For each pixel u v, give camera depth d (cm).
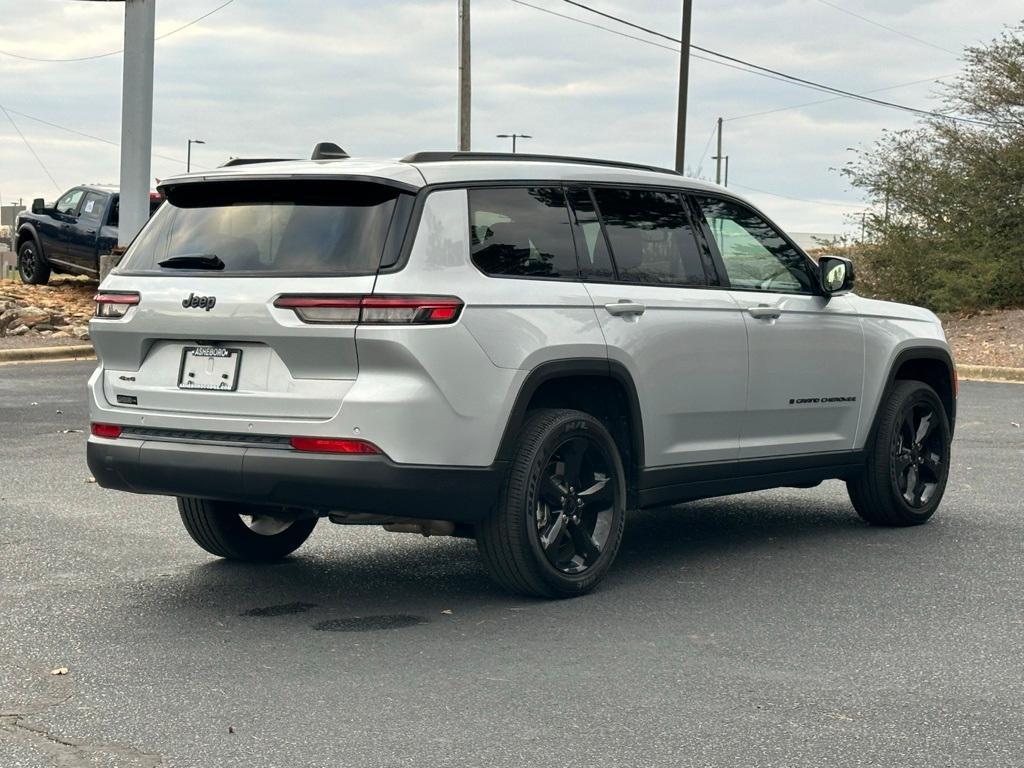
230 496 569
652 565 687
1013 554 716
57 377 1666
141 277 596
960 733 423
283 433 553
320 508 560
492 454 569
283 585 640
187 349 584
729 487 698
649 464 648
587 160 657
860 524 810
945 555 712
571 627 558
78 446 1107
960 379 1911
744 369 693
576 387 632
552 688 470
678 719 436
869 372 771
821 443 748
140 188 2244
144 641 536
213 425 569
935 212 2614
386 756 400
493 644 531
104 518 805
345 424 543
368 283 545
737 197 728
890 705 452
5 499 866
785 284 736
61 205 2470
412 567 683
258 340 561
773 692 466
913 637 543
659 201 677
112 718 437
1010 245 2498
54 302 2305
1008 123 2588
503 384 570
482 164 598
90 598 609
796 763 395
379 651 520
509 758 398
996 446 1174
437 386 550
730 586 636
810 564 688
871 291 2641
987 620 571
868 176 2650
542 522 597
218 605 598
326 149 639
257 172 579
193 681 479
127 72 2227
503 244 591
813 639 539
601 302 620
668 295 657
